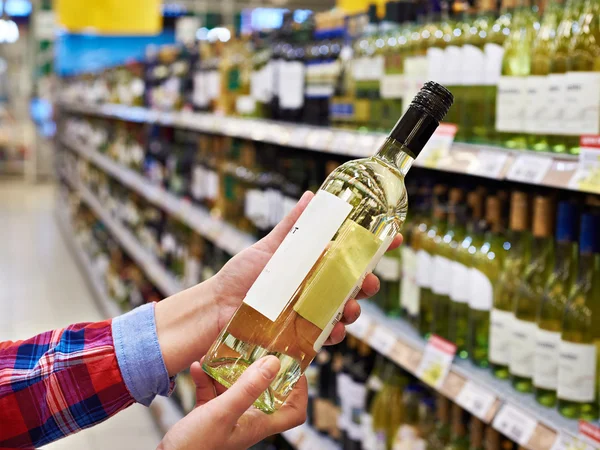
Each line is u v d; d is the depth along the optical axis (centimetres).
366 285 103
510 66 178
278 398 96
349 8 337
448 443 197
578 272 157
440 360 184
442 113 100
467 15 185
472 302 181
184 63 466
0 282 662
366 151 206
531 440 149
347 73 256
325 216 95
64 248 818
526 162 153
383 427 226
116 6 618
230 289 113
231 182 361
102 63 1111
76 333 109
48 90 1423
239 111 333
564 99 150
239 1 948
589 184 134
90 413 106
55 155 1187
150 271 485
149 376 108
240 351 95
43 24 1188
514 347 167
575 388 151
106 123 755
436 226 199
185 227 455
